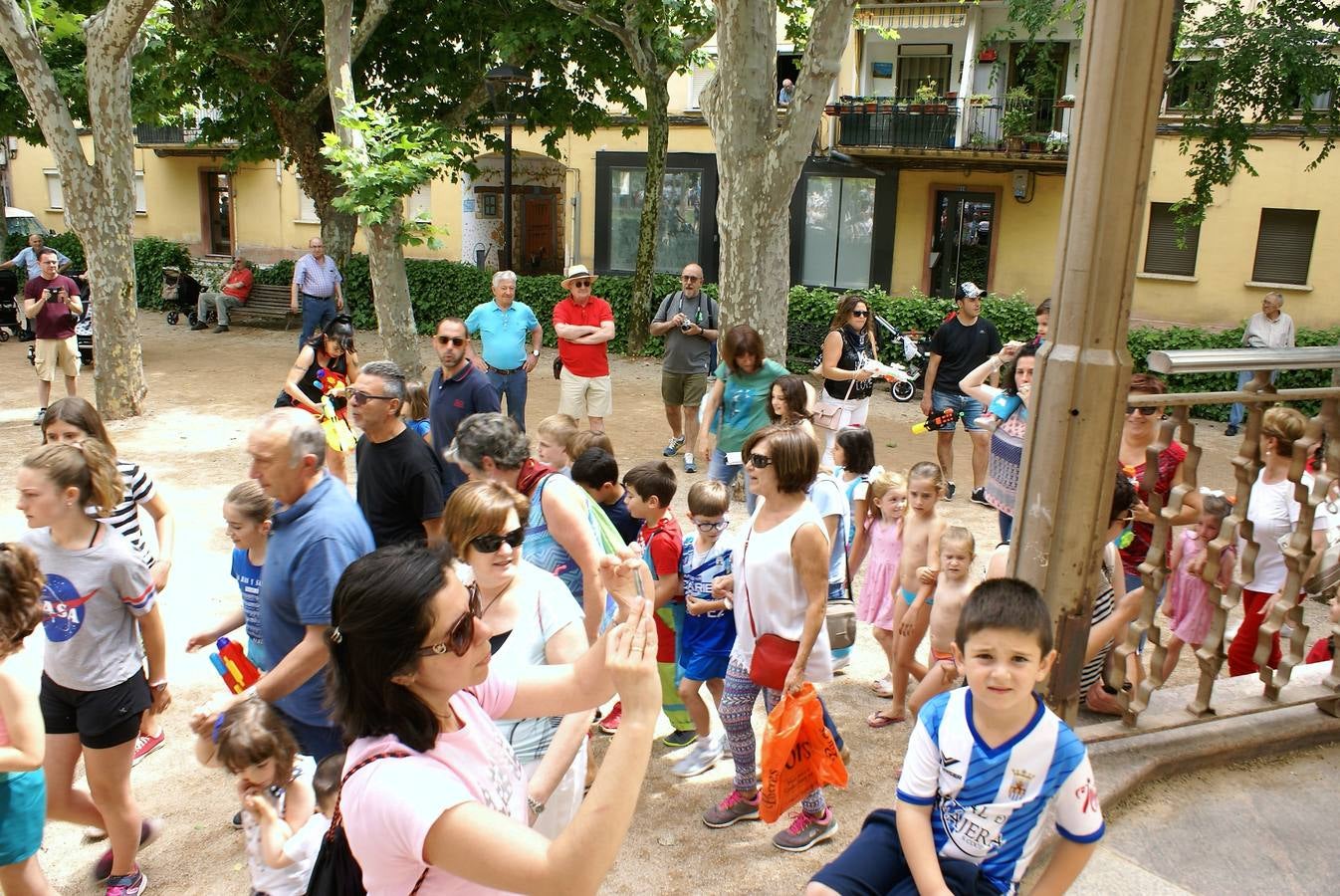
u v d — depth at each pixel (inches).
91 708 151.0
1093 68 128.6
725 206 374.3
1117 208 130.7
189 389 584.4
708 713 192.2
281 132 779.4
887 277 843.4
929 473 197.5
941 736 104.2
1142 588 156.2
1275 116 502.9
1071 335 135.5
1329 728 164.6
